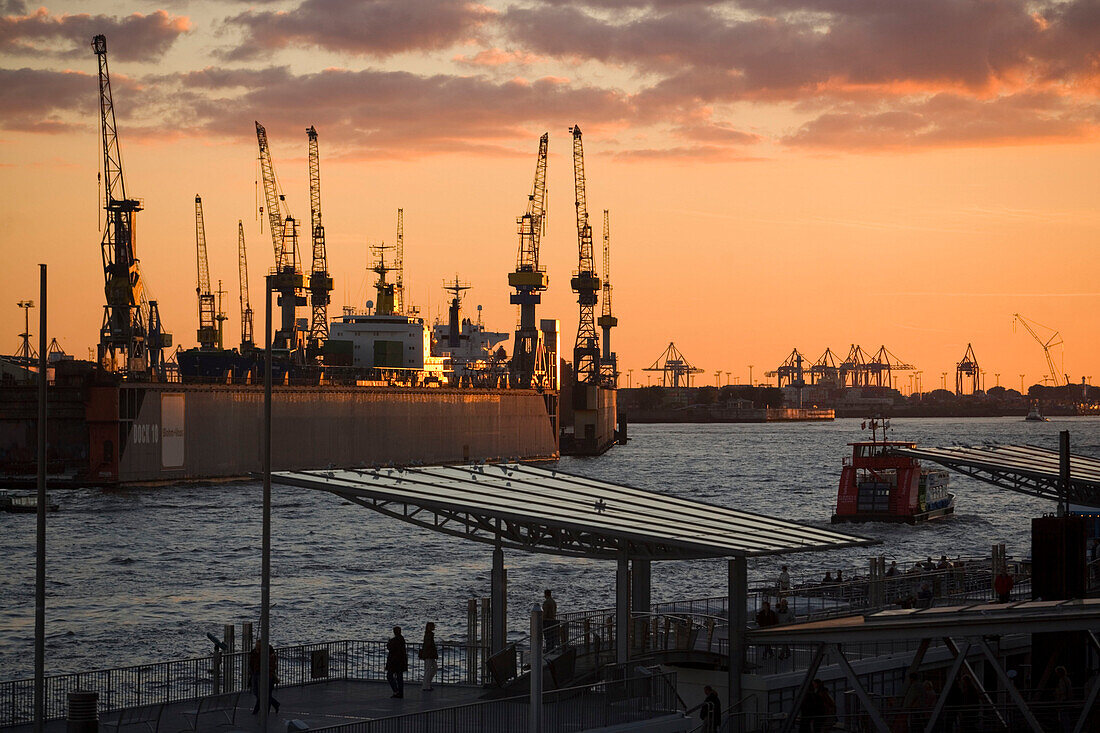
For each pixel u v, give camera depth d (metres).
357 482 60.06
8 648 110.12
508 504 59.22
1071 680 63.94
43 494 49.53
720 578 142.00
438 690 64.81
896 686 67.44
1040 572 65.75
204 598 139.00
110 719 57.88
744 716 58.56
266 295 56.38
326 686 66.12
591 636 70.62
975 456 94.75
